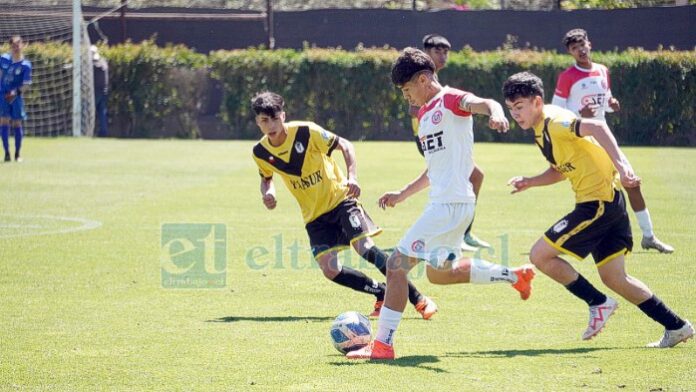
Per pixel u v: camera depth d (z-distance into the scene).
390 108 99.38
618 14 97.31
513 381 19.83
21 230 42.38
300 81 99.56
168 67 101.00
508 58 94.69
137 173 67.38
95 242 39.28
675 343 22.75
